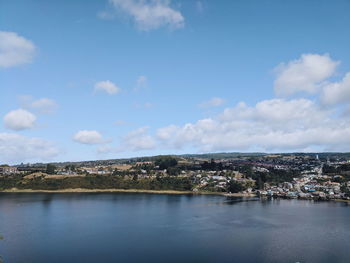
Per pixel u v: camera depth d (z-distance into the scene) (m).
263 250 121.75
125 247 125.19
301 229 160.25
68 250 120.75
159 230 157.25
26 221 178.25
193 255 115.38
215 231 155.25
